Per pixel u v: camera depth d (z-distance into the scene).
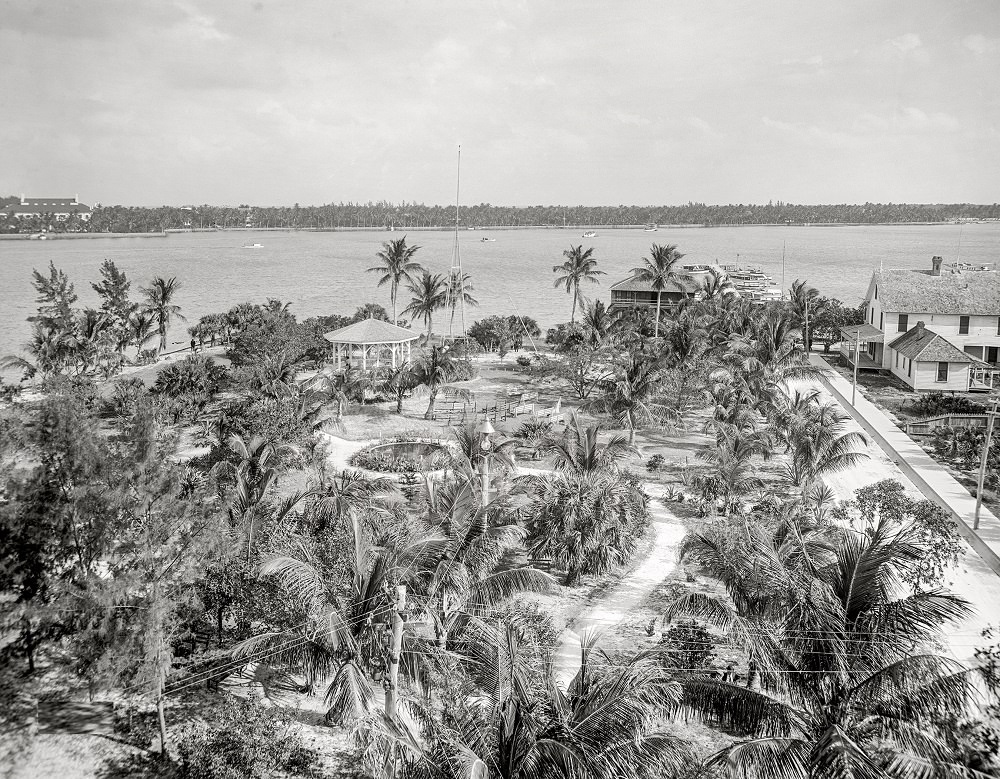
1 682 23.08
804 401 56.00
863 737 18.06
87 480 22.73
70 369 73.06
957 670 25.03
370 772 19.50
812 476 42.38
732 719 18.58
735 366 63.69
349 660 20.84
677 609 21.41
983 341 79.38
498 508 29.22
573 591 33.78
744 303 101.19
